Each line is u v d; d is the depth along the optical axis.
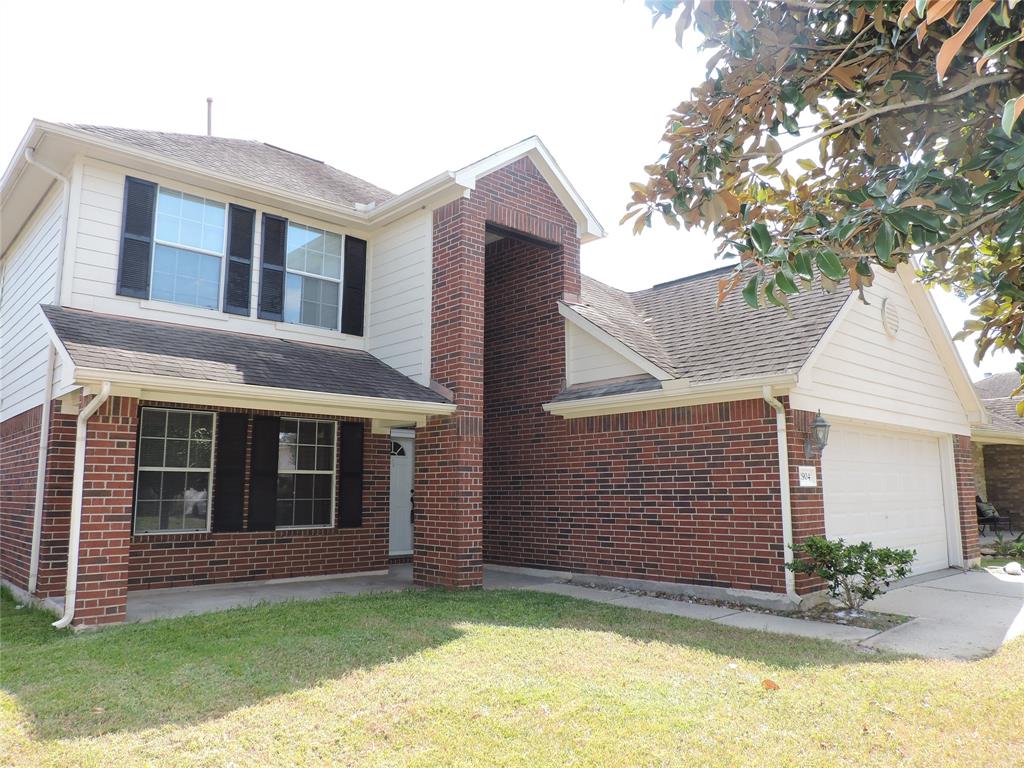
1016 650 6.47
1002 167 3.01
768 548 8.58
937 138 3.85
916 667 5.80
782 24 3.85
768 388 8.55
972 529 12.91
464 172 10.48
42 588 8.51
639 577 9.99
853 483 10.08
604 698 4.90
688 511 9.49
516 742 4.17
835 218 4.04
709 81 4.12
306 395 8.73
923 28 2.42
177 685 5.11
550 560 11.34
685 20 3.73
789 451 8.52
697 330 11.09
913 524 11.56
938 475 12.69
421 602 8.45
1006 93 3.29
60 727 4.34
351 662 5.71
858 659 6.07
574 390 11.35
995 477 20.03
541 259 12.32
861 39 3.78
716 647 6.39
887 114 3.97
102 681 5.22
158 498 9.51
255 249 10.90
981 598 9.33
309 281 11.53
